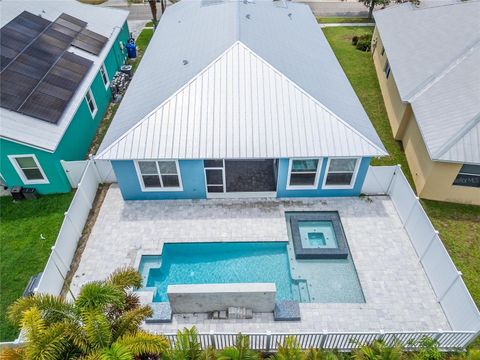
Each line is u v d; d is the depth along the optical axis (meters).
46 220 17.64
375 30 30.59
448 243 16.55
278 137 16.23
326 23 37.78
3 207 18.31
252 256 16.19
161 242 16.42
